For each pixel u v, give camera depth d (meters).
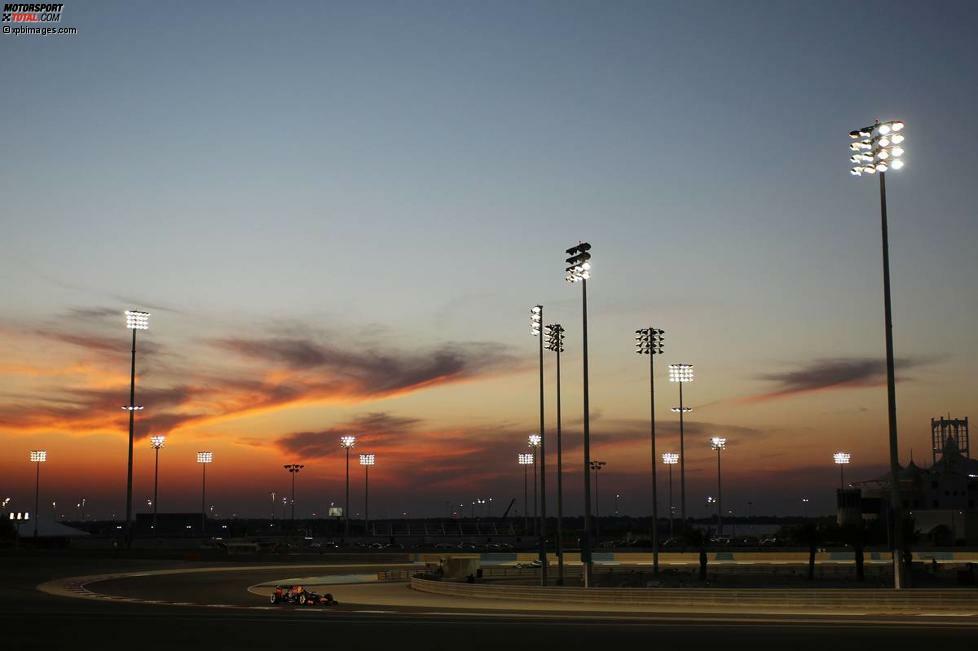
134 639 31.28
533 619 39.47
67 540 140.38
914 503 166.38
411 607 50.22
